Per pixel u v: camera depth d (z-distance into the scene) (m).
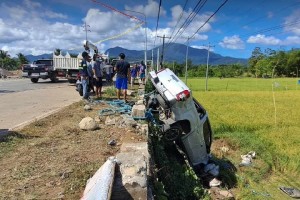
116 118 9.59
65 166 5.67
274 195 8.68
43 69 26.41
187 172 8.23
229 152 11.97
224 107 21.56
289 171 10.30
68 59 26.39
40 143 7.06
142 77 28.16
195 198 7.64
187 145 9.50
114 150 6.71
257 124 15.19
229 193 8.40
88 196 3.88
